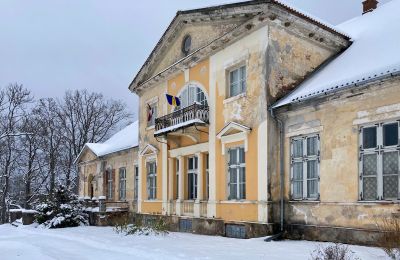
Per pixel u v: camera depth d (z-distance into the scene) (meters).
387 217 11.99
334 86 13.49
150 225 19.08
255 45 16.36
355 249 11.34
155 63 23.89
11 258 12.77
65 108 55.75
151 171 24.50
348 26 19.81
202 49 19.06
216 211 17.83
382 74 12.08
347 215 13.16
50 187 50.53
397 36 14.95
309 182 14.67
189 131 19.39
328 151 13.99
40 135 50.12
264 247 12.53
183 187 20.72
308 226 14.30
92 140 56.78
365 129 13.05
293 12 15.81
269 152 15.33
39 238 19.06
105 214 26.70
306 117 14.78
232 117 17.31
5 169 48.22
